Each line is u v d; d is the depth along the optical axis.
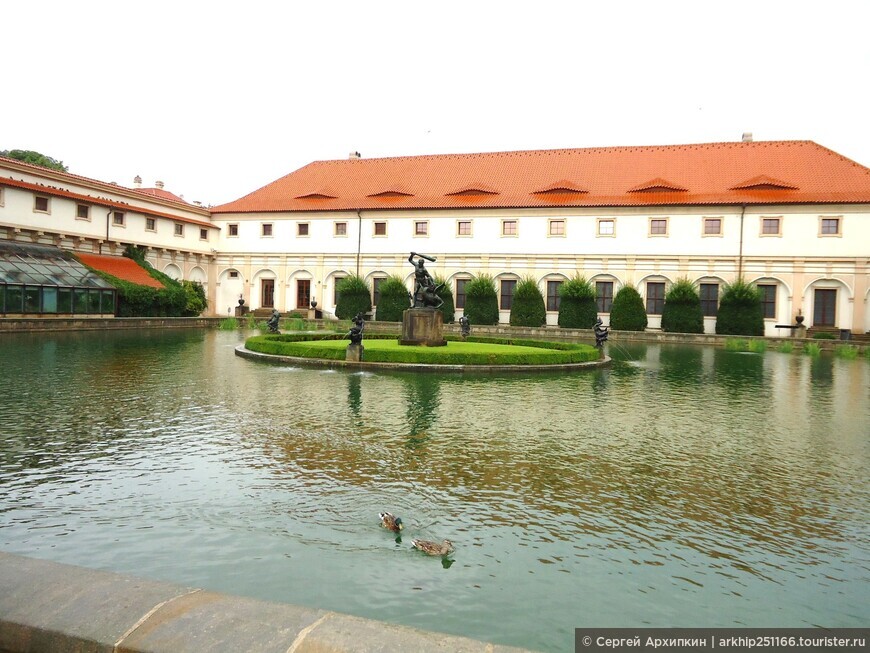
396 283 46.84
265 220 53.31
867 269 40.53
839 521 7.09
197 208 53.00
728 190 44.16
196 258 52.25
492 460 9.23
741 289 40.66
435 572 5.66
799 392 17.14
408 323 24.73
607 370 21.73
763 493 8.03
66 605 3.76
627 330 42.44
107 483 7.80
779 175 44.28
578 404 14.27
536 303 44.69
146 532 6.36
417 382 16.95
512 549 6.18
